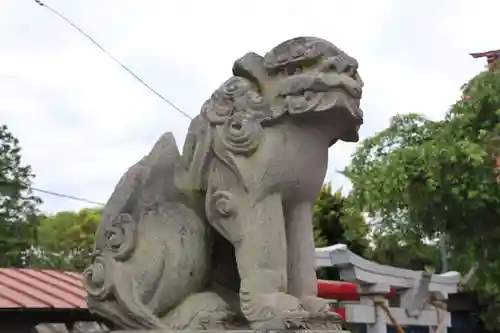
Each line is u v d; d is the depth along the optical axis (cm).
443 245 1175
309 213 324
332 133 318
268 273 295
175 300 310
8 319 472
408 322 784
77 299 509
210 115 321
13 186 1477
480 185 698
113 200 333
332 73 306
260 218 300
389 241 1404
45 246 1880
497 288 834
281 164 306
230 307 312
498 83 736
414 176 732
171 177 330
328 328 294
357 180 863
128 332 294
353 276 702
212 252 331
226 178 311
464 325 1116
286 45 316
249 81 326
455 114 759
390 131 917
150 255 314
